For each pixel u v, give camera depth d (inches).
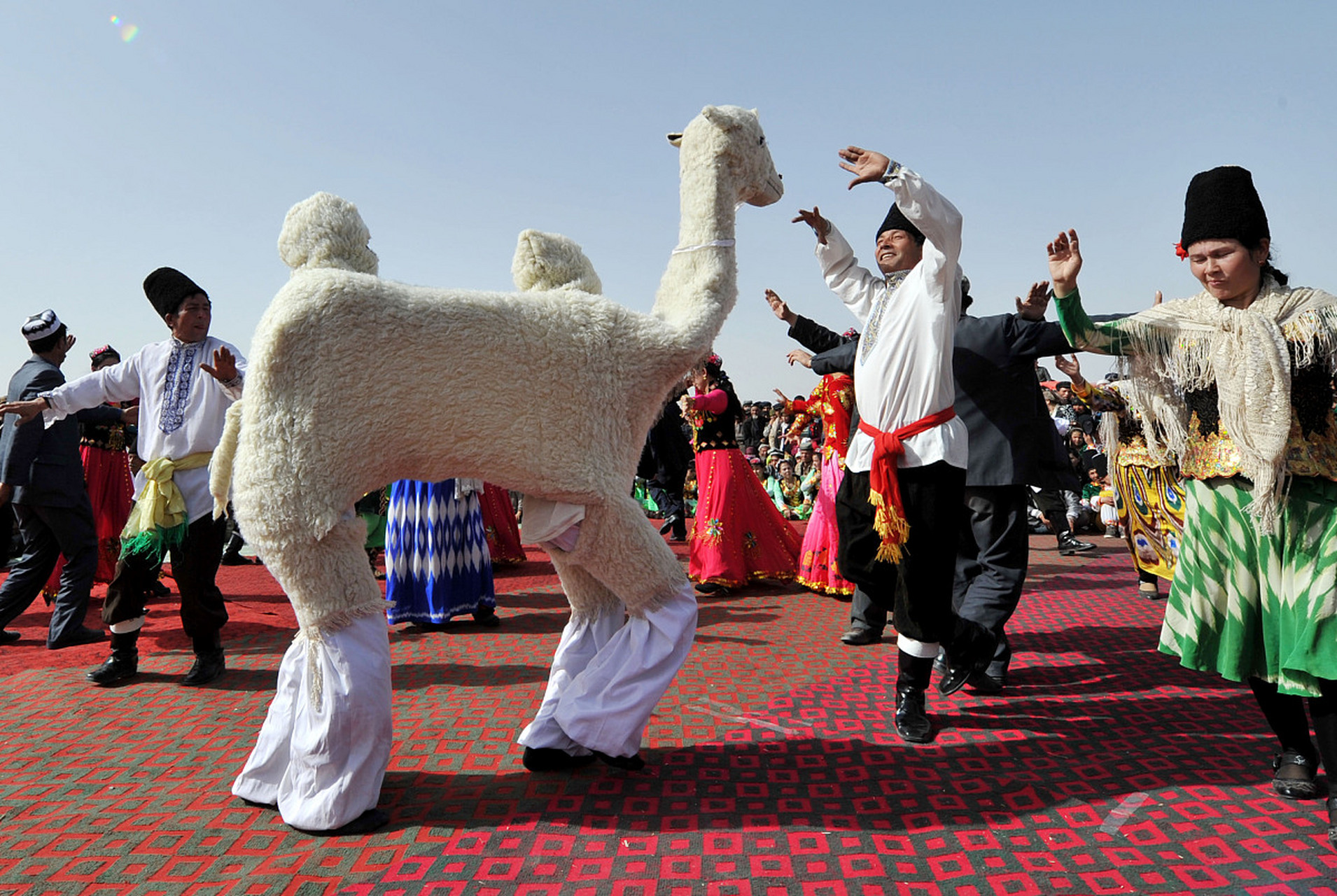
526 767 121.1
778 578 262.5
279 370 97.4
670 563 114.5
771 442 562.6
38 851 98.9
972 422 158.7
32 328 206.7
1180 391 113.7
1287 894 85.7
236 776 121.8
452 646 196.9
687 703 151.5
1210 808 105.2
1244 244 104.3
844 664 177.5
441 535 210.1
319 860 95.7
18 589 205.9
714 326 114.9
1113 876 90.4
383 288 100.2
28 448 197.5
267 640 204.7
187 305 162.9
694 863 94.0
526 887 89.4
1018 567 160.9
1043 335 156.0
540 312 105.5
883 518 127.4
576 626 122.6
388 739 104.8
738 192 122.1
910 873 91.7
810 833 101.0
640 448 115.8
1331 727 97.5
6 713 151.5
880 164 118.9
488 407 101.7
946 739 132.4
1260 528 102.8
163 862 96.0
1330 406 101.3
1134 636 198.5
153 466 160.7
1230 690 156.3
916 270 130.1
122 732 141.2
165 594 267.3
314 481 97.3
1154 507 232.2
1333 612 96.6
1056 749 127.1
